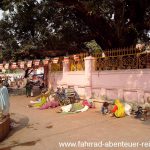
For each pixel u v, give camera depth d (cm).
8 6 1378
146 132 784
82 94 1465
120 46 1631
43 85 2156
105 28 1619
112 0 1201
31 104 1458
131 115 1038
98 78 1385
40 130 855
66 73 1641
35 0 1877
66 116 1081
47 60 1709
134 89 1208
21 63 1883
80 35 2070
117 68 1314
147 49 1354
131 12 1518
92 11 1207
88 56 1435
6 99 849
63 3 1550
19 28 2098
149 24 1572
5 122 801
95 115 1079
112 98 1307
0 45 2148
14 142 733
